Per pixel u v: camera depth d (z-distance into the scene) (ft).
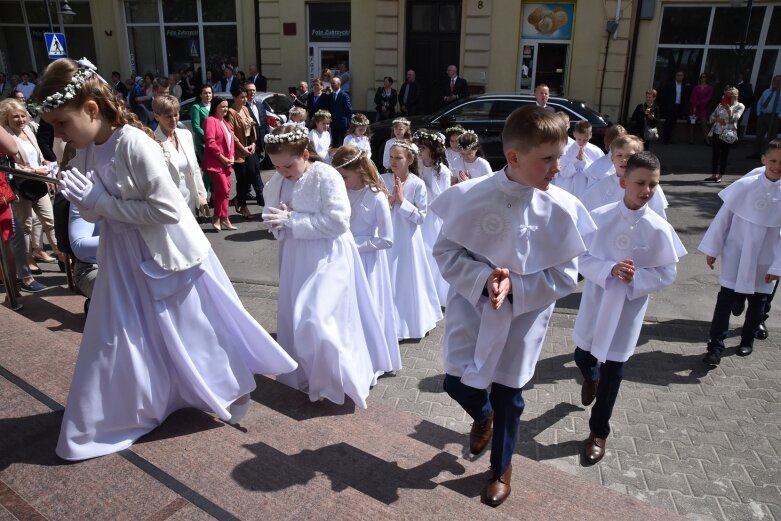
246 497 6.55
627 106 49.47
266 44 53.78
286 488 6.73
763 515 9.21
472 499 7.58
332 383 10.37
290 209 10.85
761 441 11.10
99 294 7.22
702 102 48.37
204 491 6.61
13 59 67.10
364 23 50.67
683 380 13.41
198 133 27.12
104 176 6.93
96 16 61.11
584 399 11.92
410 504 7.25
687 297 18.44
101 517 6.18
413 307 15.12
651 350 14.90
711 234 13.85
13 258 13.64
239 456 7.26
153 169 6.78
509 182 7.16
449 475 8.53
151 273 7.21
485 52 48.37
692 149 47.11
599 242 10.18
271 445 8.20
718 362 14.05
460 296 7.91
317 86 40.47
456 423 11.66
